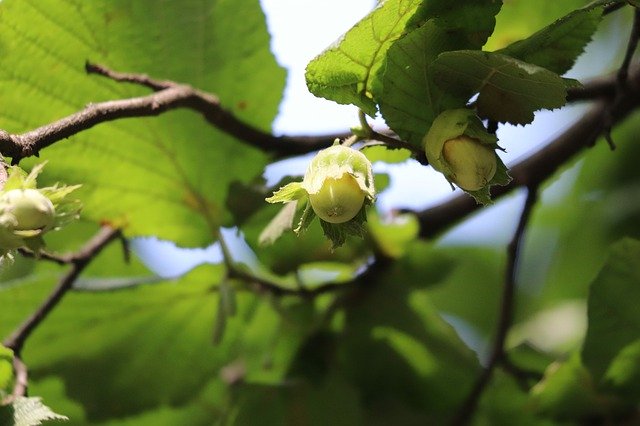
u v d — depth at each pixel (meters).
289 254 0.73
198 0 0.68
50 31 0.66
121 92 0.67
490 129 0.58
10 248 0.54
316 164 0.56
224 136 0.70
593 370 0.68
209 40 0.69
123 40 0.67
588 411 0.70
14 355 0.63
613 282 0.65
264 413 0.73
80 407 0.73
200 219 0.72
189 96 0.65
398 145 0.58
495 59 0.56
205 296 0.73
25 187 0.55
